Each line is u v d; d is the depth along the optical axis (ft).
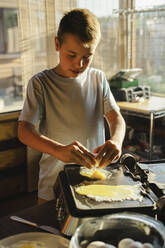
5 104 8.88
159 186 3.26
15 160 8.64
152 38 9.99
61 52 3.96
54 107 4.58
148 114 8.15
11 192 8.78
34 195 8.93
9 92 12.25
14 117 8.29
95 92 4.84
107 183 3.31
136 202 2.91
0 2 9.71
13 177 8.71
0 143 8.30
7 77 16.17
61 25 3.89
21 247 2.54
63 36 3.79
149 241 2.38
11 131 8.41
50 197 4.62
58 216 2.97
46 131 4.71
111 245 2.30
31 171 8.85
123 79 9.57
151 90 10.59
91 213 2.71
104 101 4.98
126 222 2.45
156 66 10.14
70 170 3.61
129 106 8.70
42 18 8.21
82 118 4.70
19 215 3.21
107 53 10.09
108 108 4.91
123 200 2.95
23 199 8.73
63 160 3.64
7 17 15.87
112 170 3.66
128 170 3.62
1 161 8.39
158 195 3.13
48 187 4.63
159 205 2.77
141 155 9.05
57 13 8.41
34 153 8.77
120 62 10.53
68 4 8.61
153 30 9.89
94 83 4.83
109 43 10.06
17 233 2.90
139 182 3.37
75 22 3.68
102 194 3.04
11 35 16.43
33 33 8.14
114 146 3.67
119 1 9.98
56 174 4.58
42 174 4.71
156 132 9.95
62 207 2.96
